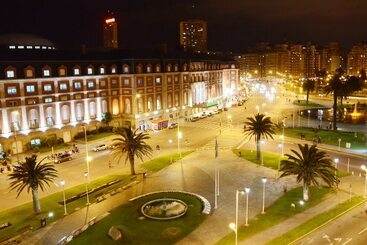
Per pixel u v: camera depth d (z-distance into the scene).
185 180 70.44
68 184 69.56
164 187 66.88
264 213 55.38
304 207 57.00
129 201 60.22
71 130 104.38
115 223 52.50
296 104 185.75
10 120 90.81
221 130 117.38
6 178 74.06
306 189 59.00
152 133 113.94
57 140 99.38
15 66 91.38
